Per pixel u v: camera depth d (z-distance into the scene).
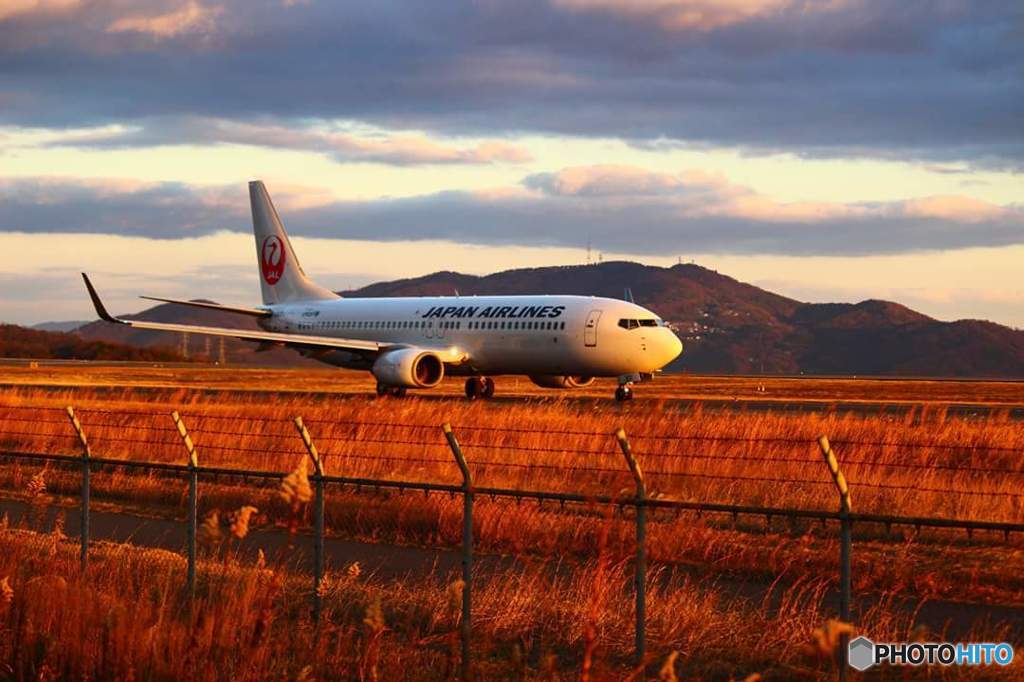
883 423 55.81
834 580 28.16
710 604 24.58
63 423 58.16
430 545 33.53
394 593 26.62
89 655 20.11
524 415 63.28
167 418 57.31
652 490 39.34
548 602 24.58
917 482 37.91
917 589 27.52
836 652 21.27
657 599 25.17
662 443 46.38
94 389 117.12
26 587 23.44
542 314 98.50
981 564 29.36
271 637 21.61
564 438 48.09
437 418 58.94
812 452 43.06
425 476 42.12
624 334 94.69
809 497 37.09
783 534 33.47
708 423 54.78
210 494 41.72
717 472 40.91
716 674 20.95
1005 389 144.25
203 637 20.17
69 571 25.75
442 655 21.88
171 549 33.28
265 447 49.94
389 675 20.14
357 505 37.62
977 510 34.41
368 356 111.50
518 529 33.09
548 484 40.06
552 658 19.48
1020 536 32.66
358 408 70.00
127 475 47.44
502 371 103.06
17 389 109.31
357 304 117.31
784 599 24.92
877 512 35.34
